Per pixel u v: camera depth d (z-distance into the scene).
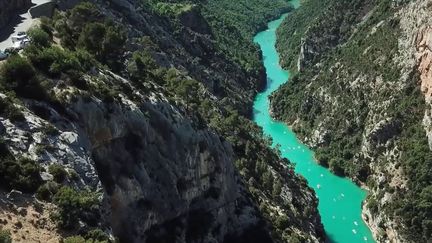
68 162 67.62
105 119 78.81
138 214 81.81
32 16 110.69
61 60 80.25
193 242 95.81
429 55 151.12
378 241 132.88
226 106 177.50
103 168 77.81
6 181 60.59
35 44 85.81
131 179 81.31
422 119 149.88
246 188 118.62
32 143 65.88
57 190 62.69
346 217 144.62
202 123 107.62
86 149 71.69
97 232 60.88
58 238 58.59
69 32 101.06
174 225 91.56
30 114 68.81
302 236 117.25
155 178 88.12
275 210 121.00
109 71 91.81
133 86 94.00
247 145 138.00
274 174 136.88
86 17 105.38
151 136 89.31
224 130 138.25
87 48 97.94
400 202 133.38
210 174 103.38
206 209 101.44
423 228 126.81
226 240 105.50
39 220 59.19
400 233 128.62
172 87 118.38
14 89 71.00
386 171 147.38
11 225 56.81
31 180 62.03
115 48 100.56
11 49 84.69
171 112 97.06
